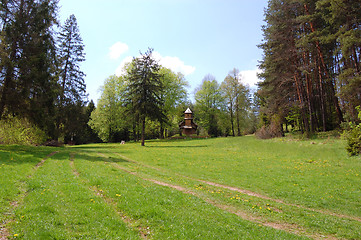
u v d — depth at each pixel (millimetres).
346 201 10438
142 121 41312
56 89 28062
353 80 20375
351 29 21562
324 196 11094
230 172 16578
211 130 66938
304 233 7176
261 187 12727
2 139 25797
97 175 12148
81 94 37812
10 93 20672
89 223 6066
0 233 5250
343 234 7117
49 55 24609
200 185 12609
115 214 6906
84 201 7695
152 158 23141
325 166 17344
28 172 11547
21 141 27516
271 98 35812
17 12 21953
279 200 10688
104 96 52219
